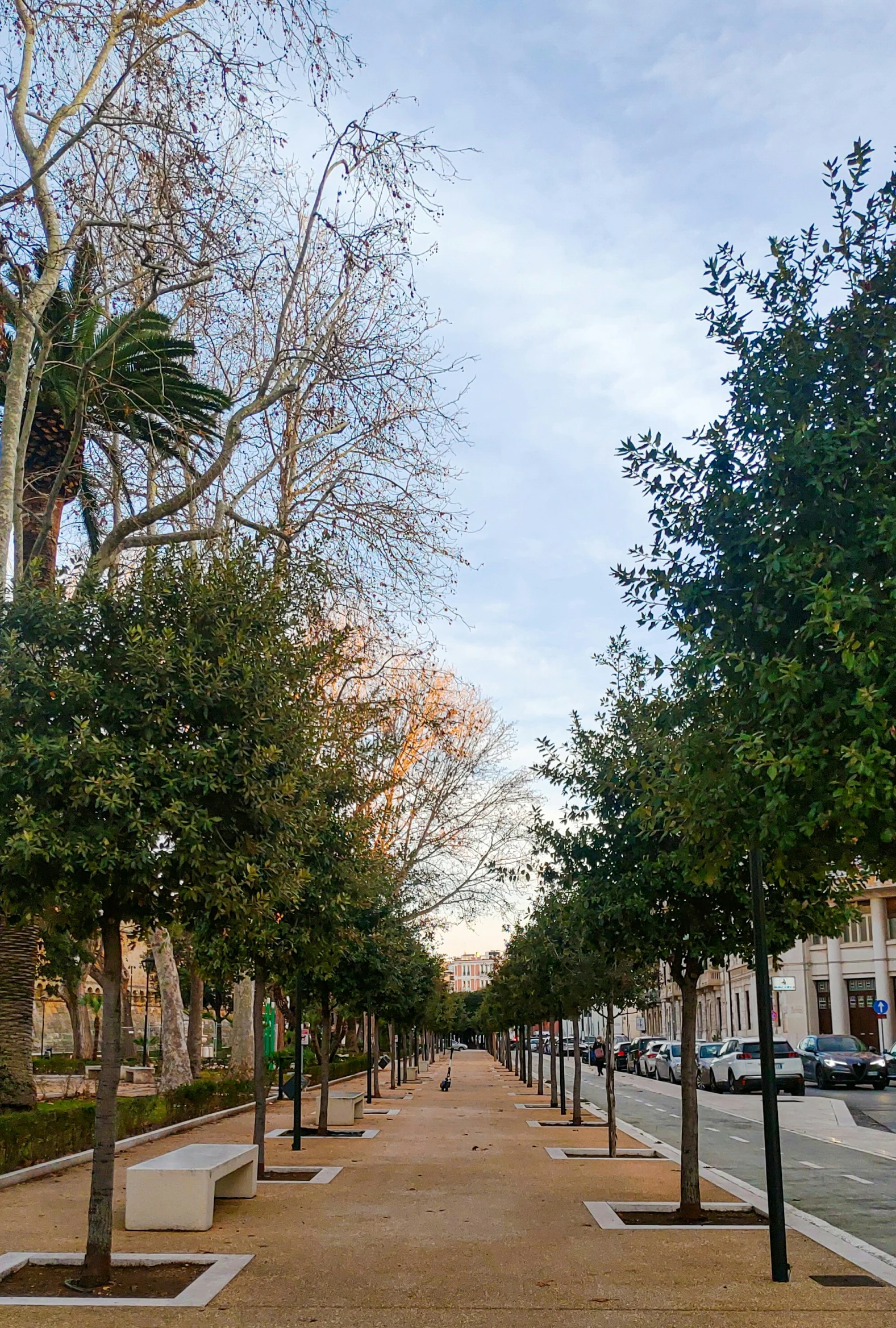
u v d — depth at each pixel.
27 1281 7.94
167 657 8.26
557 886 15.27
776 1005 60.81
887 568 5.97
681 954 11.18
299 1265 8.51
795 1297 7.53
